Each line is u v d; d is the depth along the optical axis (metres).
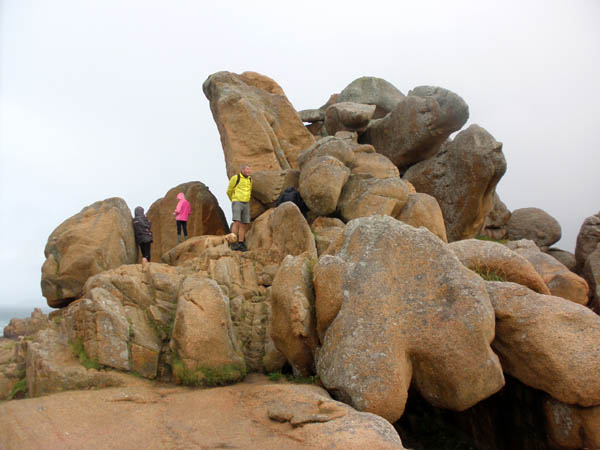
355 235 8.66
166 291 10.13
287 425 6.13
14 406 7.34
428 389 7.38
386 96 24.92
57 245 12.98
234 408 7.14
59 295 12.59
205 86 20.22
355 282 7.82
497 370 7.12
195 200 17.64
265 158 17.16
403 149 19.20
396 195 13.78
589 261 18.38
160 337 9.48
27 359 9.40
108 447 5.74
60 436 6.09
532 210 23.53
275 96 19.45
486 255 9.51
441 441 9.16
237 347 9.38
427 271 7.74
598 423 7.06
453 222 17.95
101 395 7.75
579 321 7.55
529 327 7.64
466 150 17.27
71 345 9.28
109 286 9.92
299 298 8.46
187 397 7.73
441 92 17.86
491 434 8.85
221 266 11.19
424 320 7.32
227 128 17.56
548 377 7.36
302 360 8.57
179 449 5.61
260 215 15.38
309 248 11.60
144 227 14.54
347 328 7.45
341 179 14.12
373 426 5.77
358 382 6.93
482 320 7.22
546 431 7.75
